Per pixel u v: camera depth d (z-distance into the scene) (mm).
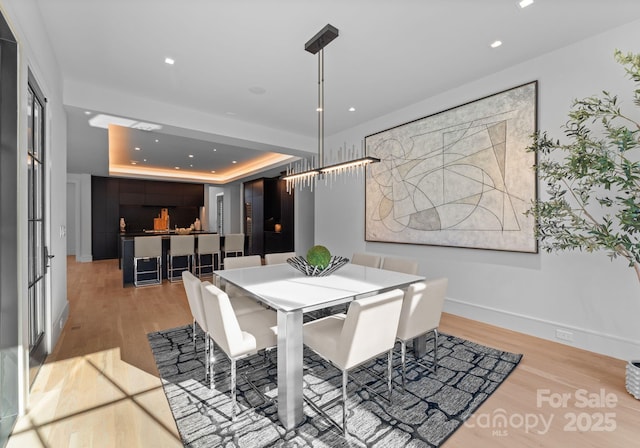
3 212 1688
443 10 2186
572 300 2693
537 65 2848
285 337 1719
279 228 9039
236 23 2307
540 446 1550
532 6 2156
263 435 1637
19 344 1750
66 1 2061
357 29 2396
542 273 2865
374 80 3275
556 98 2734
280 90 3500
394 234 4180
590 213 2566
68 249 9047
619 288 2455
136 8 2133
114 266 7395
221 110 4102
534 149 2453
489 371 2303
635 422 1727
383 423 1731
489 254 3238
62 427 1683
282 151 5348
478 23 2344
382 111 4180
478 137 3264
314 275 2664
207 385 2129
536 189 2842
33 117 2260
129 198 8844
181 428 1683
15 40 1689
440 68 3037
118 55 2746
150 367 2377
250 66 2957
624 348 2422
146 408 1861
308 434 1646
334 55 2779
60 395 1986
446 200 3562
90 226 8305
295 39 2521
